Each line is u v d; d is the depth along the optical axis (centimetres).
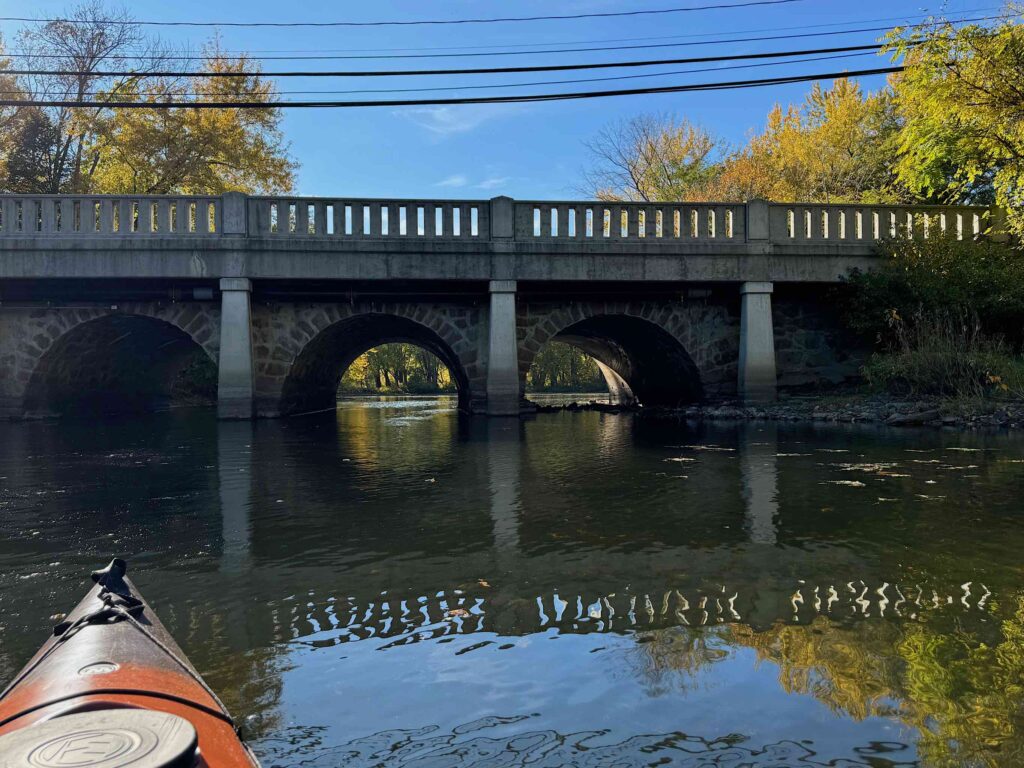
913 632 397
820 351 2147
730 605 446
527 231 1959
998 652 367
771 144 4162
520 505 773
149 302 1981
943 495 787
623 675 349
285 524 693
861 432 1453
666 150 4388
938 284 1856
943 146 2011
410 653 380
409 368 7838
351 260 1895
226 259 1867
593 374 6781
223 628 420
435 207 1933
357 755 281
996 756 273
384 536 639
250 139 3356
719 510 729
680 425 1750
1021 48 1764
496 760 276
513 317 1952
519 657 372
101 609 290
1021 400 1628
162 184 3069
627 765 271
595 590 479
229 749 189
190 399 3316
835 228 2041
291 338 2027
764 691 329
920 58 1878
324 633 411
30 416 2033
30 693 214
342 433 1680
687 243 1977
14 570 548
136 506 788
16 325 1989
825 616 424
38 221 1858
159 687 218
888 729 295
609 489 865
